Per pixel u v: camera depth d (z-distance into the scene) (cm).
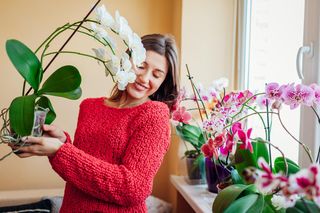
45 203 162
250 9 175
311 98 83
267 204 81
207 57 181
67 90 79
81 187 87
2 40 185
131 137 96
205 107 145
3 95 187
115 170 87
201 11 179
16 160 191
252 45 172
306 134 118
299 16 129
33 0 188
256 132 157
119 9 197
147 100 112
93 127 103
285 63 139
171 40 112
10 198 175
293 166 86
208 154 108
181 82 177
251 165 92
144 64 107
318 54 113
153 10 201
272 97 88
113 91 117
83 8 193
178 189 163
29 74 75
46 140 84
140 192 88
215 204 86
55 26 190
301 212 71
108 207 95
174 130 172
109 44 83
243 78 177
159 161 94
